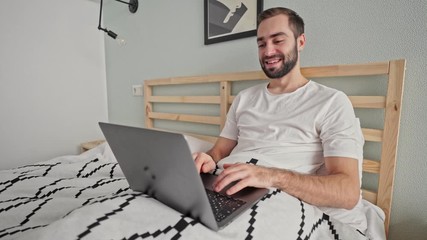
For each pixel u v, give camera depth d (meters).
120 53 2.01
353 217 0.74
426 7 0.81
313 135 0.86
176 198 0.50
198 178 0.42
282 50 0.93
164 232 0.46
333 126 0.81
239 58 1.30
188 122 1.63
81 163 1.11
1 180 0.92
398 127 0.84
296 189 0.66
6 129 1.64
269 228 0.54
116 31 2.01
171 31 1.62
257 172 0.64
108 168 1.04
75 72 1.96
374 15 0.91
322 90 0.91
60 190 0.84
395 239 0.94
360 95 0.97
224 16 1.32
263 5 1.18
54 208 0.69
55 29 1.82
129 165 0.58
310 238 0.61
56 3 1.80
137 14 1.82
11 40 1.62
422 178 0.87
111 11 2.01
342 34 0.99
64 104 1.91
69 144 1.97
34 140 1.78
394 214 0.94
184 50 1.57
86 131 2.07
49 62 1.81
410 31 0.85
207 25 1.40
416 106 0.86
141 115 1.95
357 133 0.81
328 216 0.68
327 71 0.98
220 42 1.37
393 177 0.87
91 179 0.93
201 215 0.48
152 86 1.81
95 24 2.05
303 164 0.86
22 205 0.72
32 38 1.71
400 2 0.86
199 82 1.44
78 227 0.42
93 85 2.09
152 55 1.77
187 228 0.47
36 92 1.76
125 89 2.03
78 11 1.93
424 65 0.83
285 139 0.90
